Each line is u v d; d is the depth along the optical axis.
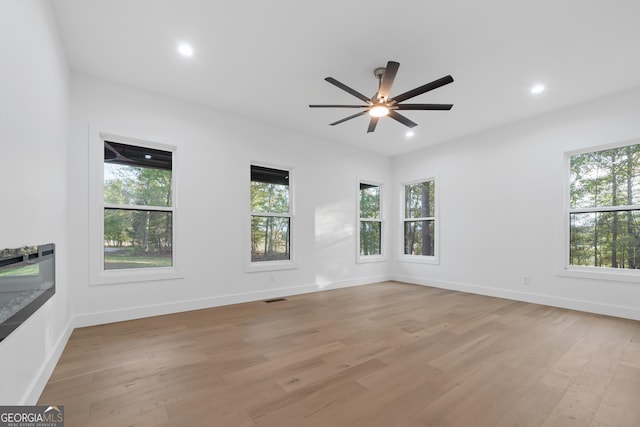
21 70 1.61
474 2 2.16
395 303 4.27
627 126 3.50
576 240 3.99
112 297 3.31
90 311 3.18
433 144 5.60
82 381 2.03
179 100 3.80
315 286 5.12
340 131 4.97
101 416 1.64
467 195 5.11
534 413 1.69
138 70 3.12
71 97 3.10
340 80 3.31
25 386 1.64
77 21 2.37
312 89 3.54
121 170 3.48
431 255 5.75
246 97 3.75
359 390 1.93
